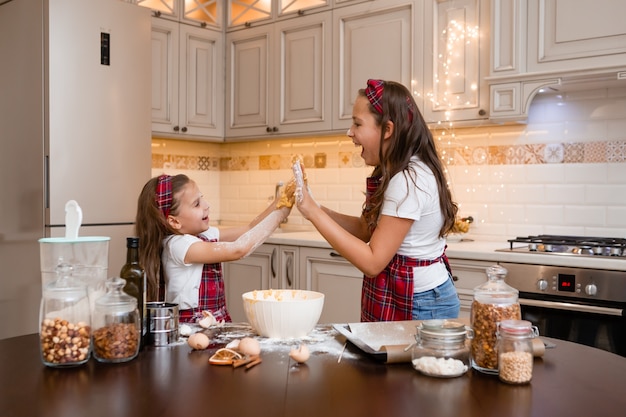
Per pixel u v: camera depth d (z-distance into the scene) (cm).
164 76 380
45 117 296
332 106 353
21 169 307
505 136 321
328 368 114
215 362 116
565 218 303
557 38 270
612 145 290
